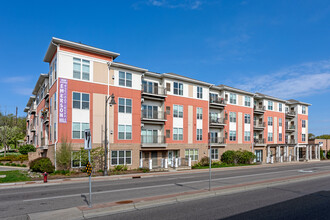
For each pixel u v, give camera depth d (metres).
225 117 36.91
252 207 9.45
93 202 10.34
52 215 8.24
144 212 8.72
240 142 38.78
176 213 8.56
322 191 13.02
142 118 27.23
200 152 32.88
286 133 50.88
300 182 16.56
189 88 32.56
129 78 26.83
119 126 25.56
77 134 22.88
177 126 30.84
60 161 21.06
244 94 40.25
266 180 16.53
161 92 29.98
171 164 28.55
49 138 25.20
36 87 34.41
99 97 24.45
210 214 8.43
